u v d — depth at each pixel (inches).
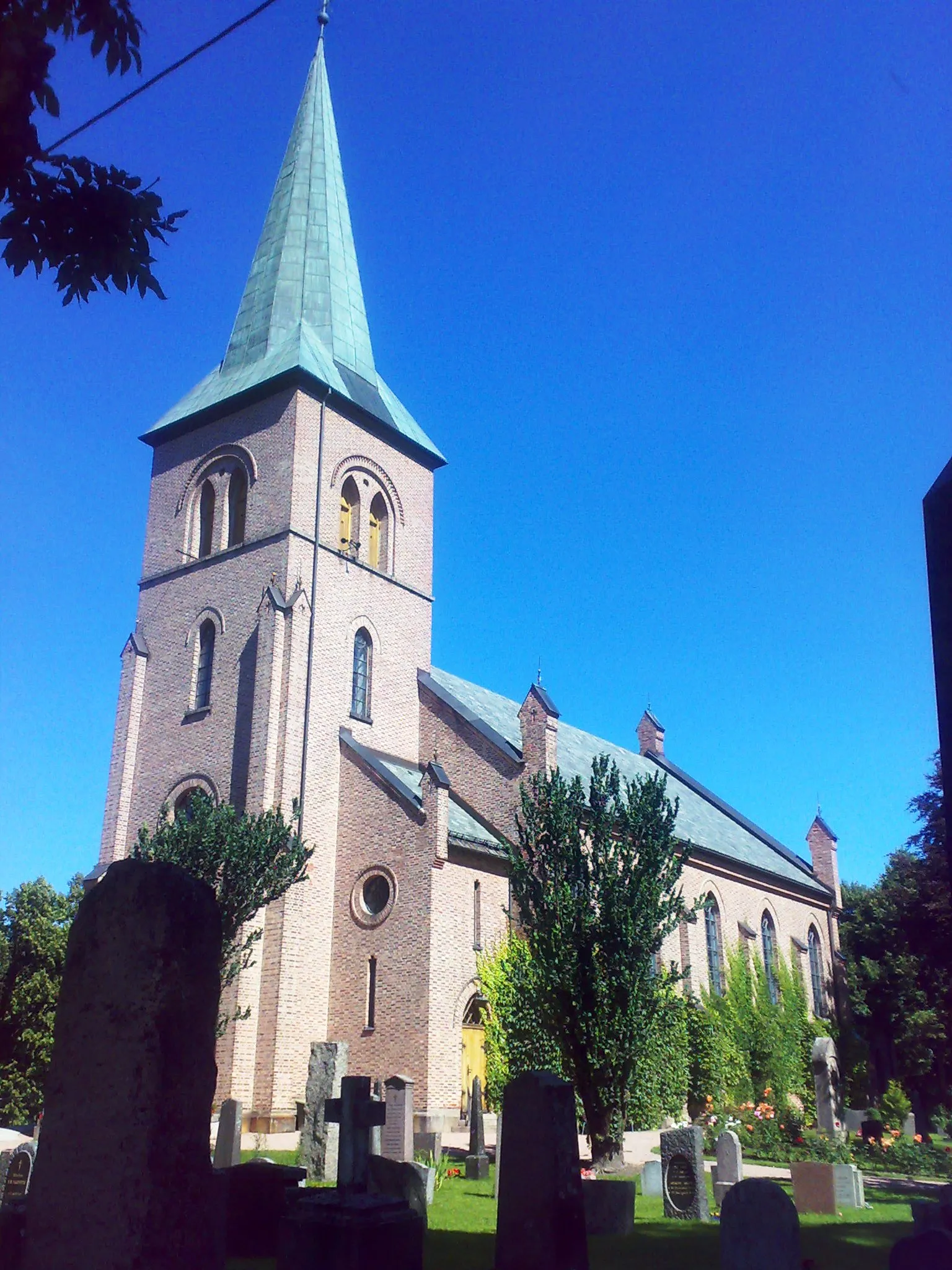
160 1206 315.0
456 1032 1176.2
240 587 1382.9
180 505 1499.8
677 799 1020.5
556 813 983.6
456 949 1203.9
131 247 338.3
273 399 1438.2
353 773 1305.4
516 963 1112.8
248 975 1163.9
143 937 335.3
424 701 1492.4
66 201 329.7
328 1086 867.4
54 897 1542.8
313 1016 1200.8
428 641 1539.1
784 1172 986.7
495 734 1403.8
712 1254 554.6
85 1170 320.5
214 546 1444.4
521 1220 438.6
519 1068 1066.1
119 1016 330.0
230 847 997.8
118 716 1437.0
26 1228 326.0
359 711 1391.5
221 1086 1125.7
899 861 2172.7
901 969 2065.7
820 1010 1995.6
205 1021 339.0
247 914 1016.9
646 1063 977.5
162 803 1359.5
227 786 1299.2
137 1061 323.9
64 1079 332.8
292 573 1341.0
